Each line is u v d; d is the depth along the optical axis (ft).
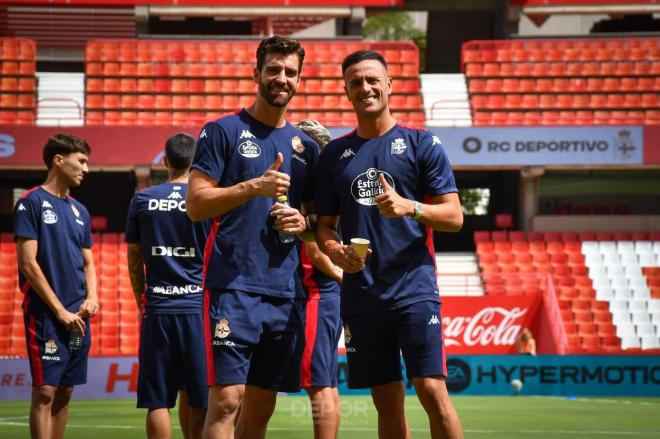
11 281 60.85
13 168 60.80
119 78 72.79
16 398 46.98
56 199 18.35
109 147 61.11
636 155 61.93
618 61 74.69
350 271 14.38
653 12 74.13
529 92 73.26
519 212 70.08
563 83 73.77
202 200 13.67
